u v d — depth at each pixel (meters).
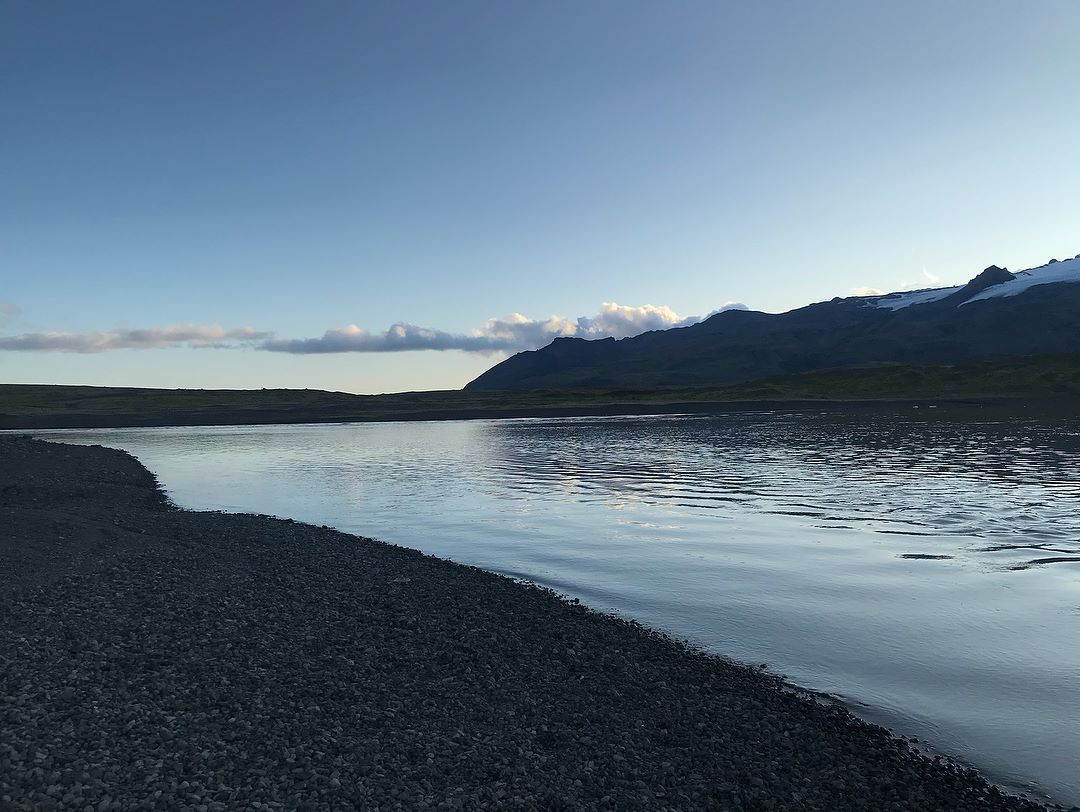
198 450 68.69
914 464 44.09
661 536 25.28
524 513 30.62
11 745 8.65
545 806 8.27
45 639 13.07
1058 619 15.49
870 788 8.99
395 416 138.38
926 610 16.34
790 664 13.30
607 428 92.31
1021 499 30.52
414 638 14.38
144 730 9.48
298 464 53.88
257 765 8.74
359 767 8.87
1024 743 10.25
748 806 8.55
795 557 21.70
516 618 15.80
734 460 49.62
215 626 14.59
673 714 11.09
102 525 26.11
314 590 17.89
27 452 52.47
